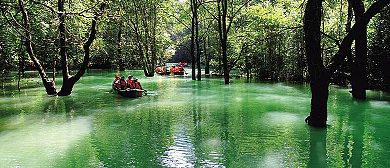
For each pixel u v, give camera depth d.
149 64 32.28
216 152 7.11
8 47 16.84
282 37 22.39
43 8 15.77
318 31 8.27
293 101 14.73
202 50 36.97
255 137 8.32
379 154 6.86
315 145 7.55
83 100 15.65
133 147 7.57
